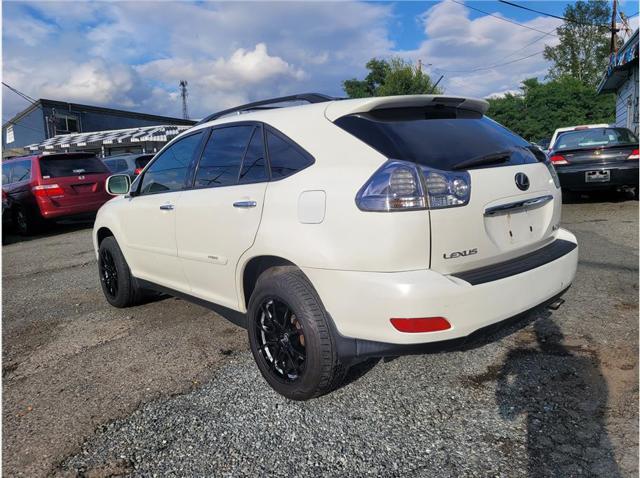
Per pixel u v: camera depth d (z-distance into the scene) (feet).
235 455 7.63
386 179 7.45
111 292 15.30
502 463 7.08
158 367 10.85
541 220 9.50
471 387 9.15
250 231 9.34
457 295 7.29
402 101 8.57
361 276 7.54
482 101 9.76
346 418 8.44
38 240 32.24
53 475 7.41
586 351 10.18
